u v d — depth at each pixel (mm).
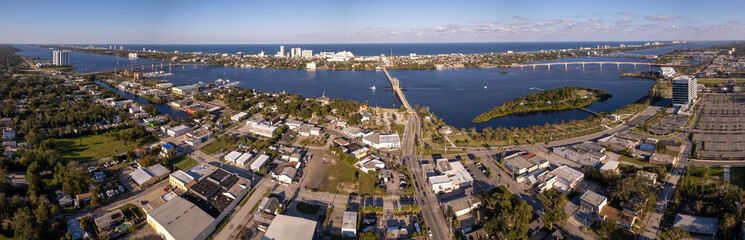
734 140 174625
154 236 99438
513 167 140375
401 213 111062
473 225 104375
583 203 110750
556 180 129000
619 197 111500
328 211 110062
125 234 99562
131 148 164875
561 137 183875
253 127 192500
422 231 100125
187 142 171375
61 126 194500
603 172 130000
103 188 124125
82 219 103312
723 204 107188
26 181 127062
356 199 119938
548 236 98500
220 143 173750
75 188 118750
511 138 181125
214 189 119125
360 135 186375
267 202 113500
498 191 124750
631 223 99938
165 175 134000
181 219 100562
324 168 144750
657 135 186000
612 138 174125
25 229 91000
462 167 141125
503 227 97000
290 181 130125
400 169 141750
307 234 94812
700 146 166875
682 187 119625
